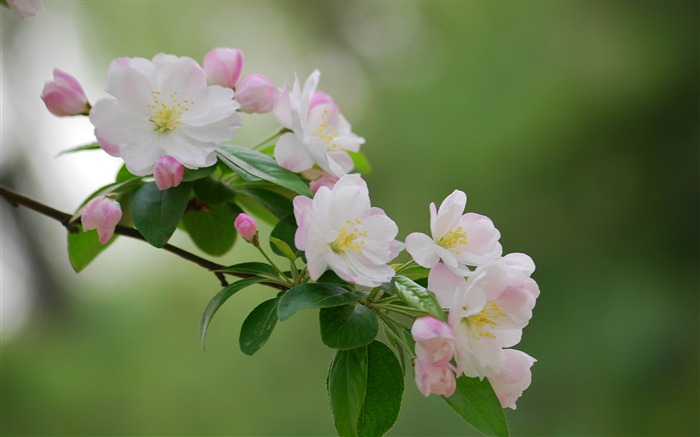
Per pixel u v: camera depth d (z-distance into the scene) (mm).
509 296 1316
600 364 5703
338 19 6672
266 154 1782
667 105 5781
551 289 5859
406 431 5875
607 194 5855
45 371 6699
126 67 1502
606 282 5816
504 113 5645
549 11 5730
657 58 5656
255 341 1318
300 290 1304
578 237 5859
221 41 6684
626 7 5715
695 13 5684
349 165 1733
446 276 1326
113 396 6562
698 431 5508
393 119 6027
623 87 5688
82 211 1640
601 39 5715
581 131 5766
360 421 1348
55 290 7551
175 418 6434
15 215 7523
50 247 7574
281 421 6312
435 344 1224
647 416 5602
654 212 5879
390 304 1366
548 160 5738
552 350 5824
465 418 1357
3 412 6508
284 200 1710
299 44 6848
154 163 1492
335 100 6527
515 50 5723
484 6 5867
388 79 6258
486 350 1302
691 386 5574
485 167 5676
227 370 6535
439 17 6062
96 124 1478
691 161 5797
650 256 5867
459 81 5797
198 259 1527
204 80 1553
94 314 6965
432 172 5793
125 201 1694
